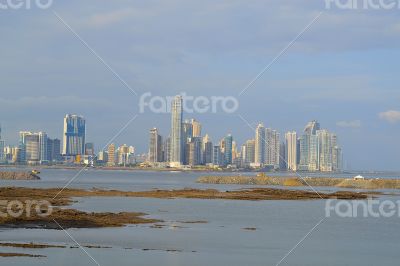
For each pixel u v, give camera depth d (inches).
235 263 1722.4
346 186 7426.2
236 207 3747.5
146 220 2775.6
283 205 4003.4
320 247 2060.8
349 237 2342.5
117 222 2640.3
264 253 1905.8
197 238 2199.8
